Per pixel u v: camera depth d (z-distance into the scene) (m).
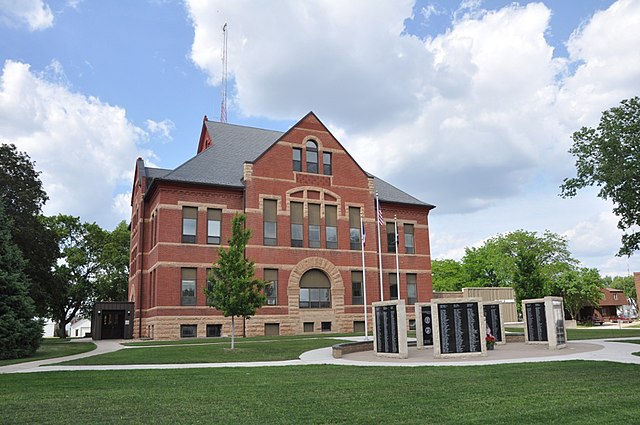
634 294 126.00
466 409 9.69
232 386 13.34
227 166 43.09
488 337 23.52
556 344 22.81
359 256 44.50
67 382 14.62
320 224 43.34
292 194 42.56
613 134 26.80
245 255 39.72
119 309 41.75
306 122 44.28
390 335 21.05
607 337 30.16
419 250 48.91
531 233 75.75
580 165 28.33
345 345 23.20
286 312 40.53
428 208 50.28
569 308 78.56
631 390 11.44
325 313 42.12
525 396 10.91
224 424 8.83
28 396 11.98
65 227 66.50
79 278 66.50
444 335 19.95
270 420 9.09
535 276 47.69
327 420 9.02
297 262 41.62
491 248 77.31
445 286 78.44
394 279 47.03
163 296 37.50
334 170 44.72
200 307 38.53
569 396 10.80
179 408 10.30
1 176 38.41
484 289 50.78
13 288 25.62
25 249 38.41
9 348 24.12
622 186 27.09
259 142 48.53
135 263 46.09
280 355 23.08
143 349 27.17
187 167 41.03
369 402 10.62
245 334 39.03
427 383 13.12
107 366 19.53
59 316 68.19
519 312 52.25
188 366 19.08
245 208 40.47
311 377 14.96
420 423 8.65
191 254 38.84
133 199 50.16
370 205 45.88
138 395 11.99
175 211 38.97
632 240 29.05
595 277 74.88
